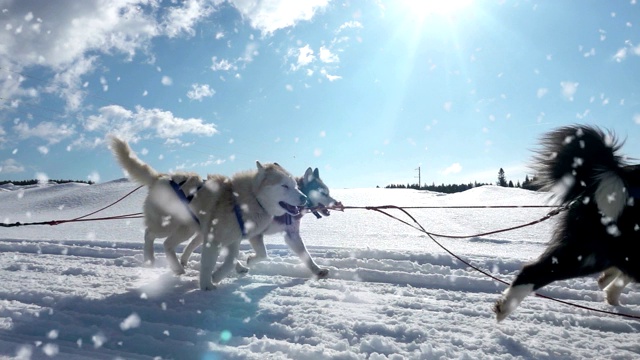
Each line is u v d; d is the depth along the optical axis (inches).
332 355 56.6
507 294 66.3
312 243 156.5
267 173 90.5
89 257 125.8
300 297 84.4
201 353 58.2
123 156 99.0
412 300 82.1
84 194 401.4
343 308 77.0
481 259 113.5
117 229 210.1
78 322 70.3
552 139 69.7
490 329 67.6
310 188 119.0
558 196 68.6
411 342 62.4
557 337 64.9
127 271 106.0
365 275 100.7
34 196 418.9
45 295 82.9
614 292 79.5
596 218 61.7
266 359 55.7
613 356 58.2
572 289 88.4
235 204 88.7
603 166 63.7
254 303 79.4
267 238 173.2
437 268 105.3
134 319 65.7
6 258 124.6
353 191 451.5
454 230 196.9
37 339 64.1
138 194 391.5
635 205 59.6
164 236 102.4
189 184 93.4
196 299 81.3
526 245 148.4
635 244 59.4
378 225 218.4
